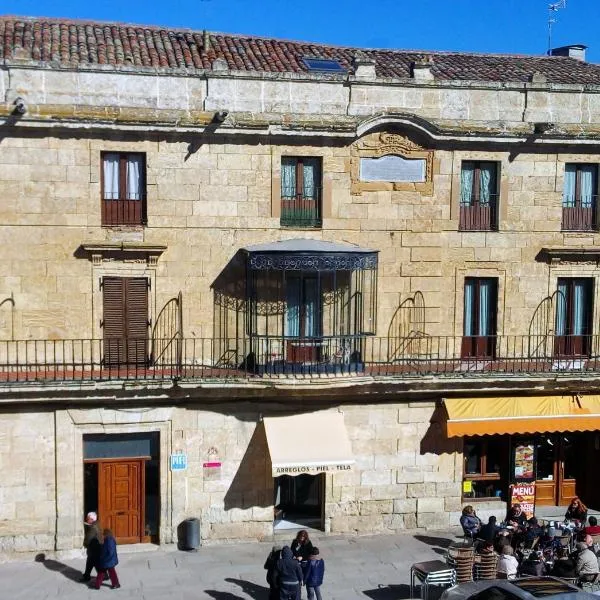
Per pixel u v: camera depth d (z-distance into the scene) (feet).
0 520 74.43
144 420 76.59
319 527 82.48
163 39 86.02
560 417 82.48
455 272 82.99
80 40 82.07
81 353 76.07
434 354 83.30
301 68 82.74
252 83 77.15
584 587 66.33
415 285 82.33
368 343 81.76
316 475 83.10
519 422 81.66
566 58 104.47
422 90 80.69
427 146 81.10
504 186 82.94
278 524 82.28
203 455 78.38
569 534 75.92
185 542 77.92
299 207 79.87
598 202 85.15
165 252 77.00
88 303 75.92
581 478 88.69
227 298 78.69
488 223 83.87
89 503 77.36
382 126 79.66
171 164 76.33
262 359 78.95
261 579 71.41
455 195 82.12
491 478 86.17
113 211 76.18
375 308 81.05
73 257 75.25
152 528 78.79
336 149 79.20
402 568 74.33
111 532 69.82
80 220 75.05
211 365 78.79
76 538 75.82
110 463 77.25
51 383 72.23
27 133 73.36
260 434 79.20
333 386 77.30
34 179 74.02
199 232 77.56
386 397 81.51
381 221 81.00
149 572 72.49
